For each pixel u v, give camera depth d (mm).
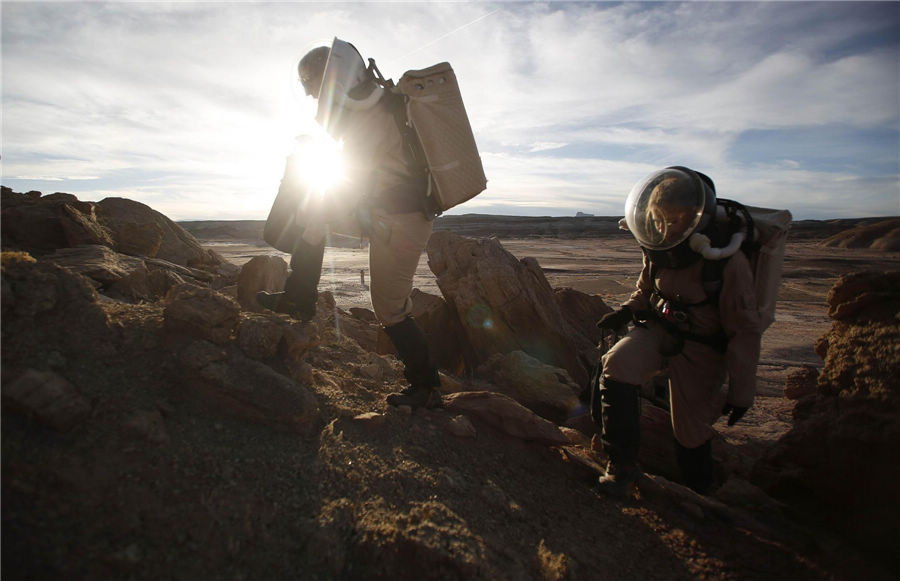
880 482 2855
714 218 3098
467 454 3201
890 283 3094
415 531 2312
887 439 2807
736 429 6555
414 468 2828
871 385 2996
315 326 3381
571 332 7859
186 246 6547
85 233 4508
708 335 3260
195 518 2059
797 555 2828
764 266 3088
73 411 2205
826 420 3215
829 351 3363
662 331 3379
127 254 5219
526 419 3557
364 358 4500
